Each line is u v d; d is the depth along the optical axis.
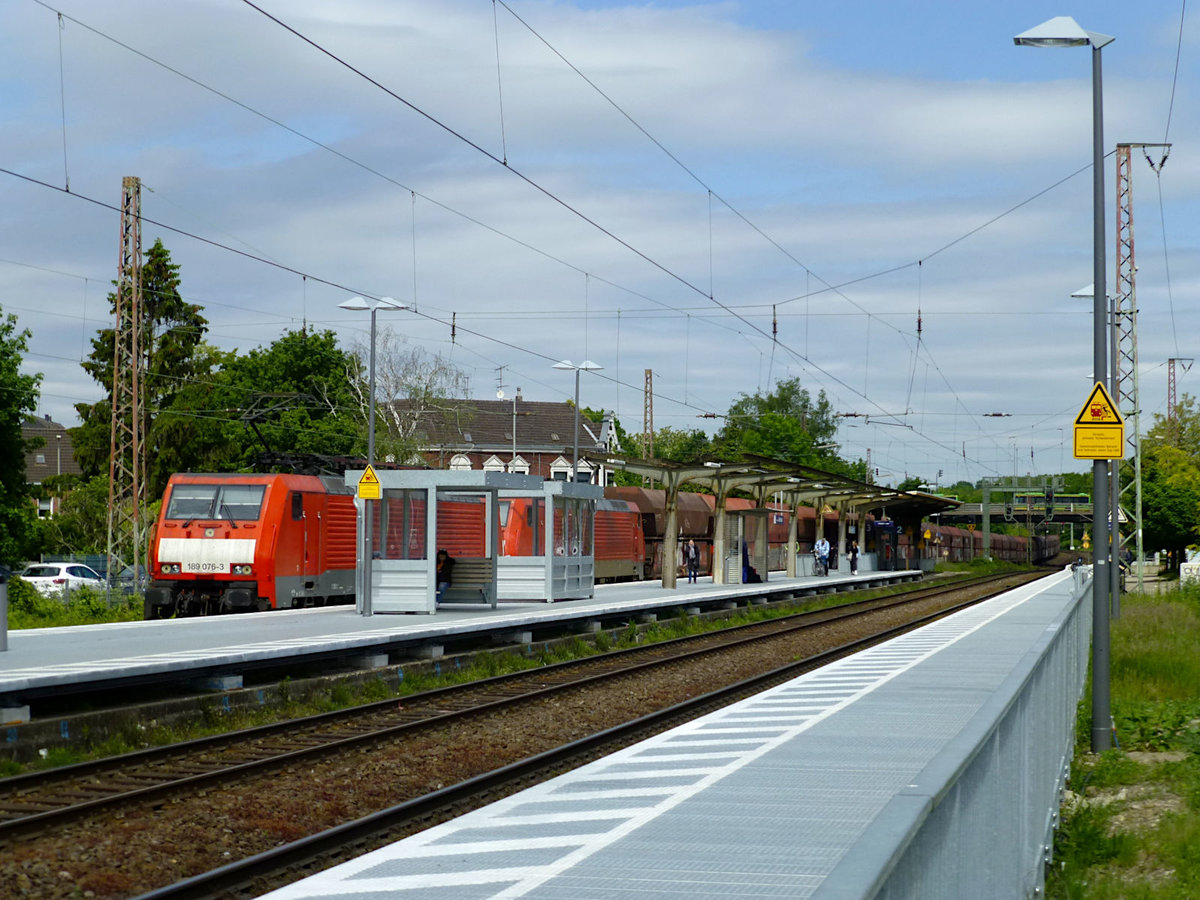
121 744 13.77
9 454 42.19
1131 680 19.94
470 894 4.58
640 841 5.39
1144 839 10.70
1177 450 81.25
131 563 47.66
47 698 14.46
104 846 9.28
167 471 68.50
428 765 13.10
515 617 25.14
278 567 29.95
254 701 16.77
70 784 11.62
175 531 30.00
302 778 12.05
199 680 16.48
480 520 35.34
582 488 31.78
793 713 11.73
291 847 8.98
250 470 32.62
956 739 5.18
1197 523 70.88
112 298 70.62
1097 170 16.30
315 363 72.94
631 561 49.47
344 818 10.79
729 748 9.20
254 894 8.30
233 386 69.56
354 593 33.75
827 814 6.11
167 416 68.00
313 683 18.06
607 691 19.45
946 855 4.58
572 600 32.41
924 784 4.34
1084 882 9.42
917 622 33.41
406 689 19.22
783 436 99.88
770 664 24.58
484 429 102.38
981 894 5.48
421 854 5.37
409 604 26.69
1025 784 7.59
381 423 70.31
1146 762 14.60
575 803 6.68
